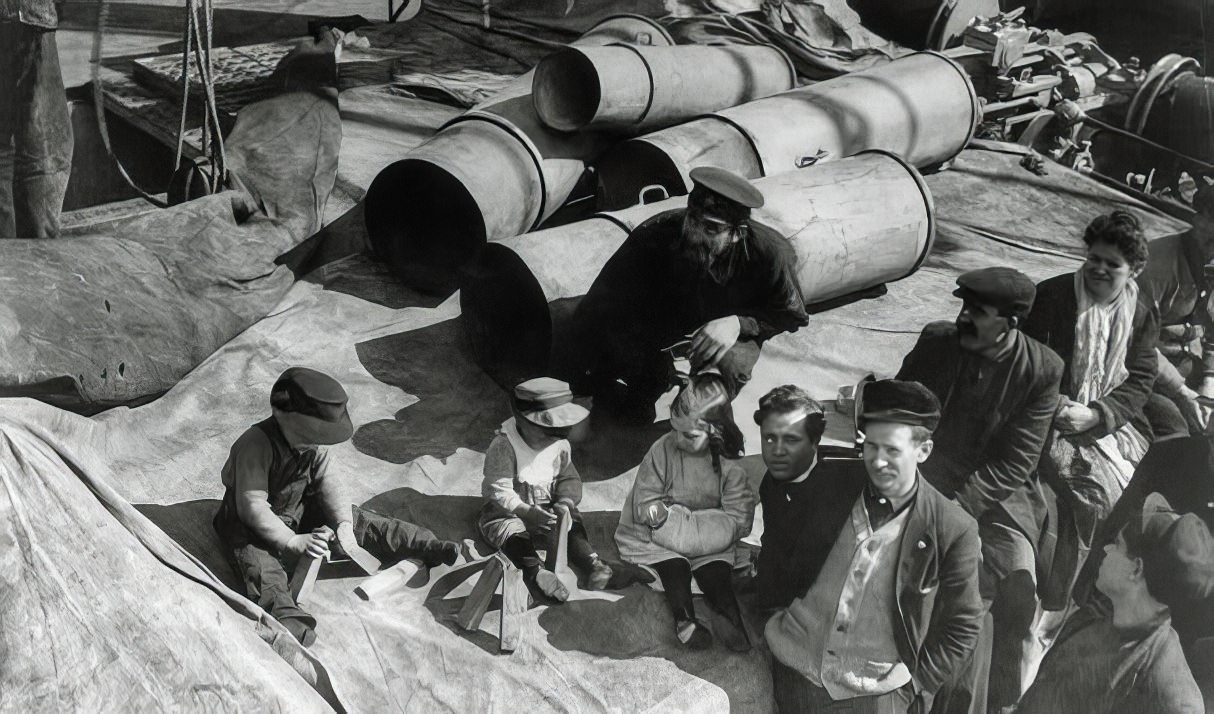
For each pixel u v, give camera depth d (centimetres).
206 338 512
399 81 759
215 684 371
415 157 568
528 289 523
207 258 541
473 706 398
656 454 445
